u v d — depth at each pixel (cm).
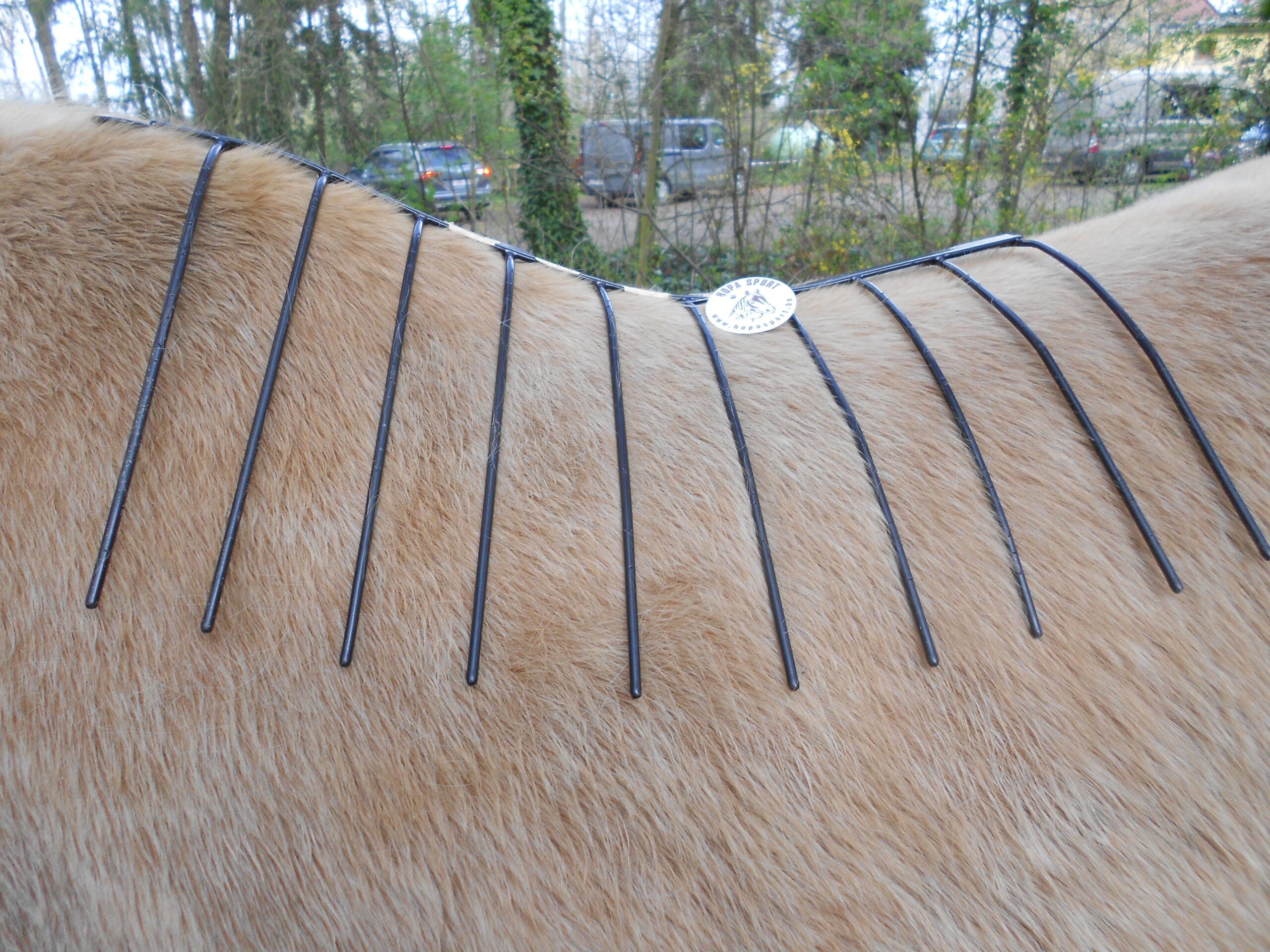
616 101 680
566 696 106
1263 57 609
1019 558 118
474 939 103
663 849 104
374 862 102
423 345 118
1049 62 610
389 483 110
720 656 109
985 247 161
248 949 103
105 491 103
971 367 133
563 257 706
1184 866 113
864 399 129
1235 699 118
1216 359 132
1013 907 109
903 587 115
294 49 687
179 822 101
